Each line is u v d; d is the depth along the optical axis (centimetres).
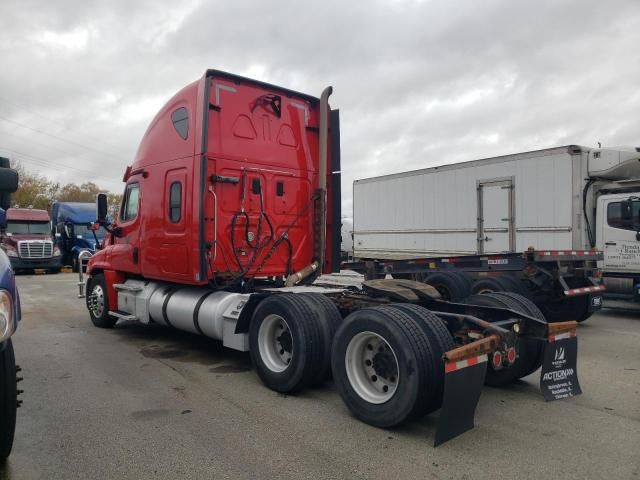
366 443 403
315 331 506
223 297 633
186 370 623
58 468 361
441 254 1340
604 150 1052
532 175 1130
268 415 466
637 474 350
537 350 527
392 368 432
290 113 737
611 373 614
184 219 666
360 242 1609
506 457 377
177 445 399
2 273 313
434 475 349
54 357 689
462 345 438
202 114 636
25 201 5619
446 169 1323
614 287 1069
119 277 861
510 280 873
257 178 693
